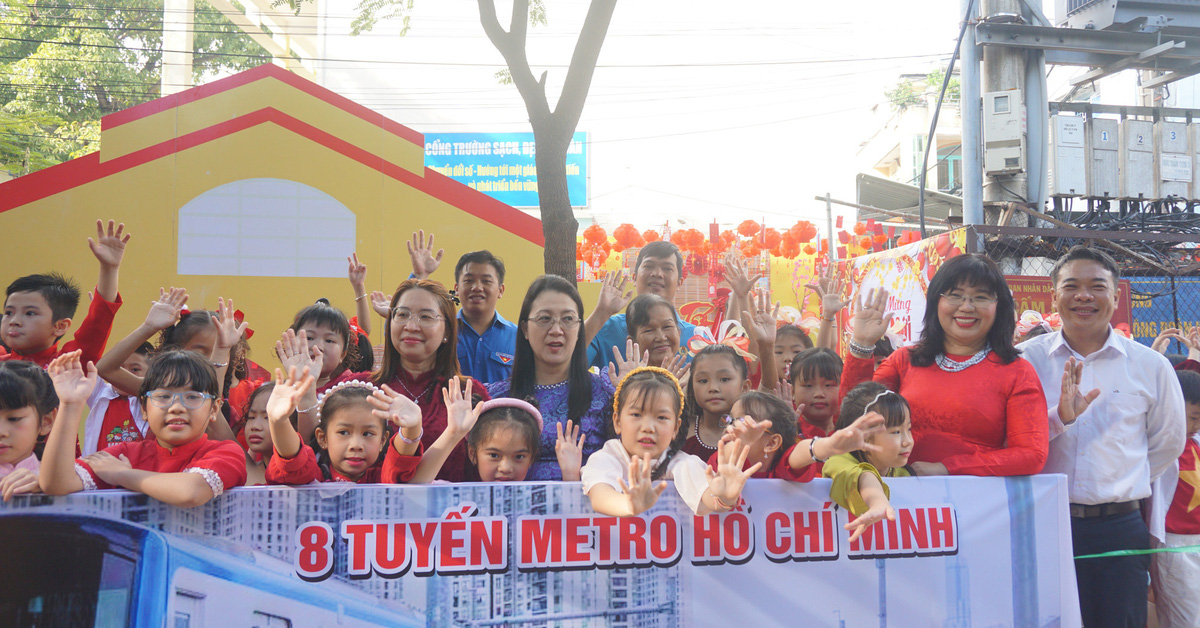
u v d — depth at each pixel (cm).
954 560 308
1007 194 664
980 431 326
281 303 799
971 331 330
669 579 290
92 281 769
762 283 1268
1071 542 319
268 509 267
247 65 2055
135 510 259
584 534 286
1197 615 380
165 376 273
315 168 809
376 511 274
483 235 836
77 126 1847
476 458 312
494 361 493
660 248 531
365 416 289
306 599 268
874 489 282
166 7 1430
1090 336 362
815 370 398
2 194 759
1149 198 735
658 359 427
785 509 298
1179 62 717
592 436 341
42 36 1916
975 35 653
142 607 257
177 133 787
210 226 789
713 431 358
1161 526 368
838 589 300
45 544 254
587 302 952
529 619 280
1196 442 398
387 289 819
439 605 276
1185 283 732
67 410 252
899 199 1403
